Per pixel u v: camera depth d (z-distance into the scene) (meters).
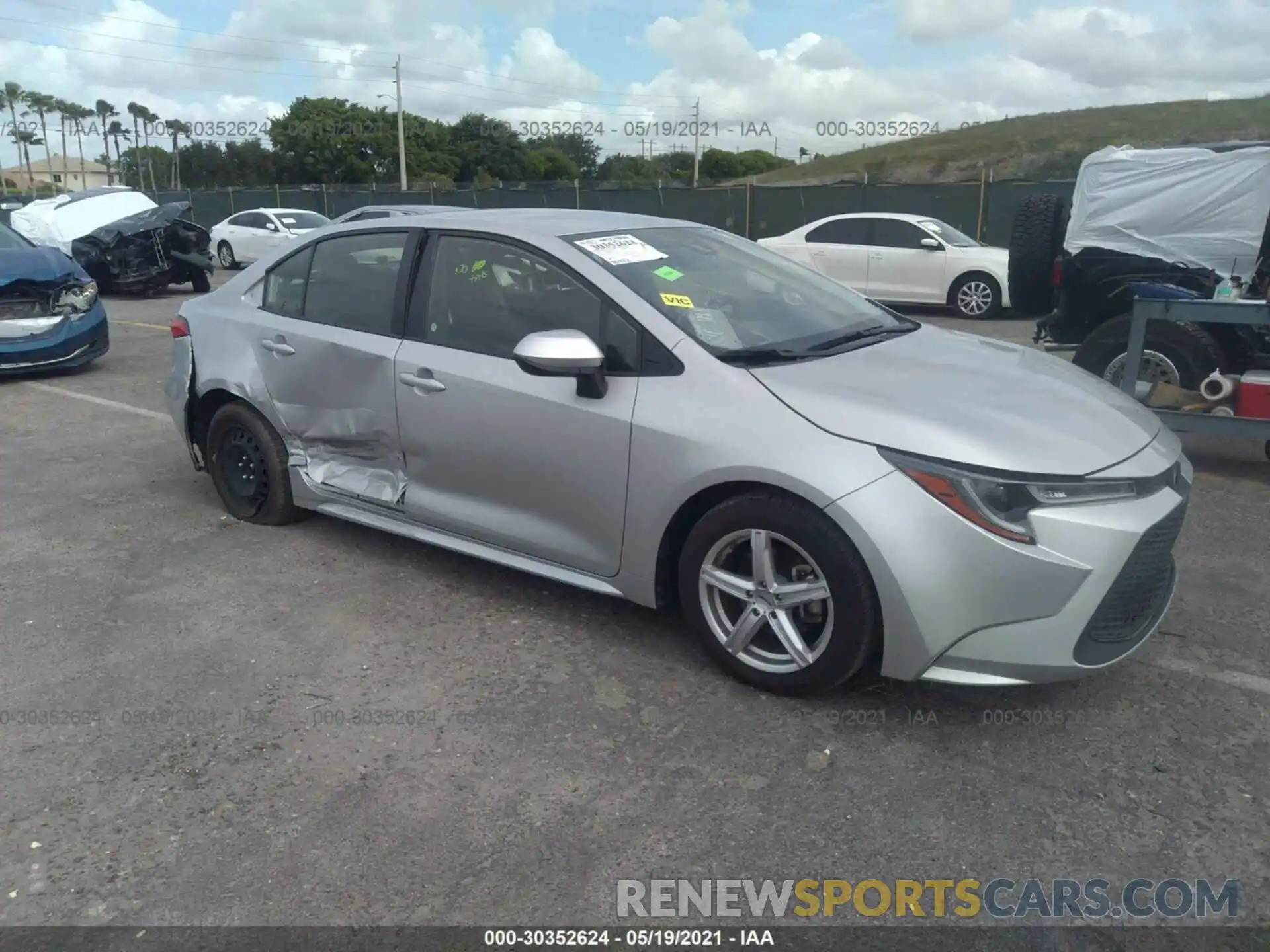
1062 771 2.99
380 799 2.89
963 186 21.08
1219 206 6.39
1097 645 3.07
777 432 3.18
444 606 4.14
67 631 3.95
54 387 8.60
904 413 3.13
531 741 3.17
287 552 4.73
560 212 4.43
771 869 2.60
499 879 2.58
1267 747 3.10
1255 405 5.61
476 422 3.87
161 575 4.48
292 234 21.02
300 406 4.58
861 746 3.12
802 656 3.26
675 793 2.91
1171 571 3.53
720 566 3.43
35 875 2.61
